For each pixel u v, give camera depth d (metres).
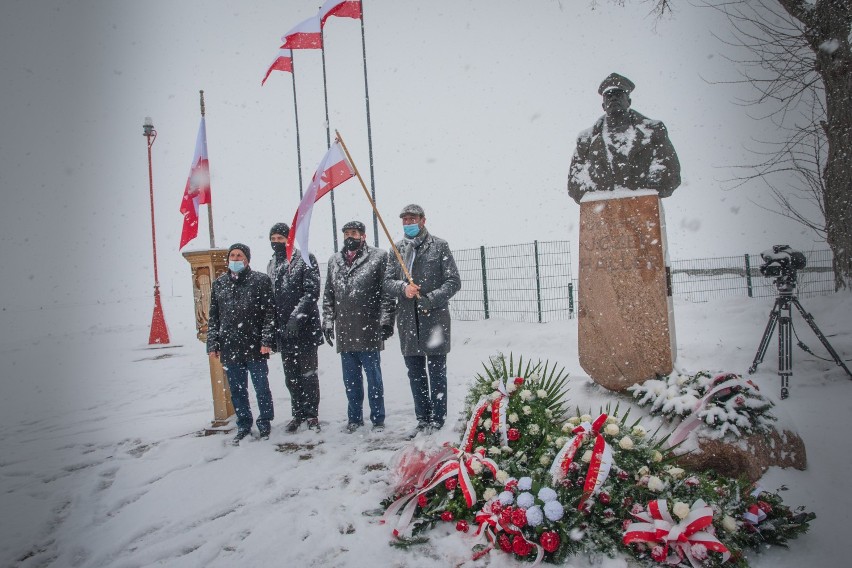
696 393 3.60
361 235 5.28
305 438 5.03
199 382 8.92
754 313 8.33
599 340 4.32
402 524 3.14
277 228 5.64
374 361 5.16
